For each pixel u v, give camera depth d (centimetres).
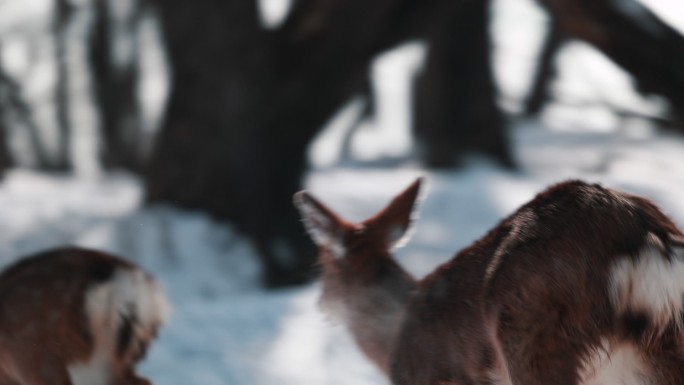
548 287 884
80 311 1288
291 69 3531
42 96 7231
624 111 7481
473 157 5975
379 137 8131
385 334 1247
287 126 3591
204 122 3644
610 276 866
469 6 5753
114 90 6569
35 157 7238
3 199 4688
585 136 7494
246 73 3556
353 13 3384
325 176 5525
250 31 3547
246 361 1739
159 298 1355
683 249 867
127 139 6594
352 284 1274
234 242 3584
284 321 1973
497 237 997
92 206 4366
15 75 7169
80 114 7231
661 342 866
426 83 5916
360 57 3500
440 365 1045
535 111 8125
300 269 3559
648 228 882
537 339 883
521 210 981
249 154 3597
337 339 1834
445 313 1034
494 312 920
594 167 6084
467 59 5888
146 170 3875
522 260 909
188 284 3341
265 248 3550
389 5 3359
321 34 3447
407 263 3381
